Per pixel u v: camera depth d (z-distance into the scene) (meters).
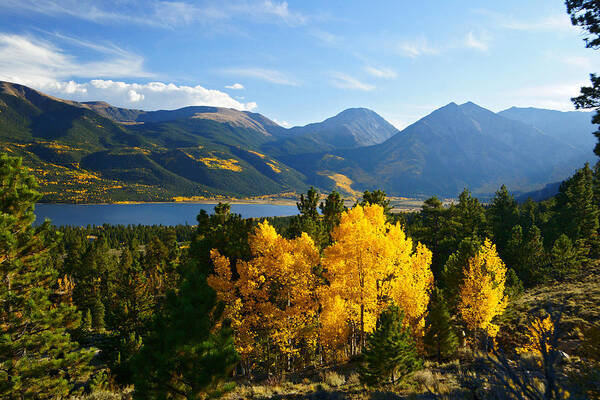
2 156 18.89
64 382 18.12
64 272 84.50
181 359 8.91
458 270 32.50
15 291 18.89
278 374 20.03
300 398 12.99
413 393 11.02
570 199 59.59
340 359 22.53
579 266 45.94
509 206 71.00
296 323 22.23
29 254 19.50
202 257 23.39
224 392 9.17
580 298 28.16
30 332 18.31
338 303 21.98
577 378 5.58
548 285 42.84
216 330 10.41
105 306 62.19
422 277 24.72
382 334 14.84
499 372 5.81
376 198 42.59
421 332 23.95
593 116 11.55
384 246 21.30
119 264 88.69
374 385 14.10
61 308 19.56
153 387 9.03
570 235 53.16
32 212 19.73
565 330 20.78
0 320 17.67
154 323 9.55
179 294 9.66
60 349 18.83
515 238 49.59
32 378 17.14
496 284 25.94
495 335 26.73
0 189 18.50
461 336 28.45
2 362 17.28
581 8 11.52
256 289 21.23
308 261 22.44
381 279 22.92
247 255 23.25
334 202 40.50
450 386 10.28
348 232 21.64
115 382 25.42
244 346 20.33
